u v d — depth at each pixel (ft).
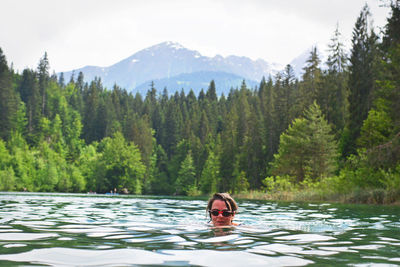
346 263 8.57
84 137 406.41
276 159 150.61
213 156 265.75
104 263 8.13
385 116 82.99
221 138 293.64
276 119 205.05
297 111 194.18
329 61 195.11
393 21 83.92
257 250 10.27
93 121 405.39
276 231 15.55
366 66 137.28
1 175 219.20
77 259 8.55
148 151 331.16
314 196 75.10
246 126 251.60
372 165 70.79
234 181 216.33
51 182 249.34
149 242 11.44
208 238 12.59
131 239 12.10
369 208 40.22
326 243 12.03
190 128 366.22
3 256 8.73
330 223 20.72
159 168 341.21
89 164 287.28
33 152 268.41
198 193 270.87
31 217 21.49
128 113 433.48
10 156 239.91
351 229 17.08
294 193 83.35
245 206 44.39
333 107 171.01
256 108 342.64
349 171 74.02
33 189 239.71
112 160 277.85
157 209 34.60
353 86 139.23
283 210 35.94
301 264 8.42
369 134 91.66
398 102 78.33
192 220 21.44
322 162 130.62
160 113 451.12
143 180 300.81
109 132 397.39
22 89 428.97
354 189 65.41
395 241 12.71
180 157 322.34
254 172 197.88
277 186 93.97
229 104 466.29
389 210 36.09
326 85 174.91
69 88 519.19
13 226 15.89
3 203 39.50
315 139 131.23
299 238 13.21
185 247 10.51
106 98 484.74
